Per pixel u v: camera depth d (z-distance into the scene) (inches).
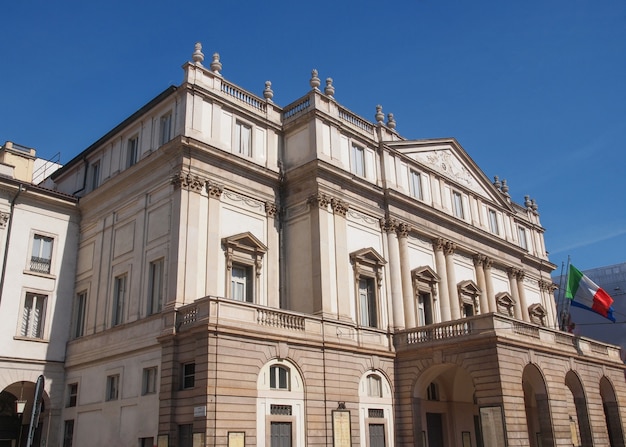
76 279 1325.0
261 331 986.7
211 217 1111.6
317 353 1082.1
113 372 1114.7
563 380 1229.1
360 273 1254.9
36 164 1704.0
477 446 1374.3
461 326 1143.6
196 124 1149.7
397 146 1471.5
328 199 1231.5
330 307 1155.9
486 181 1790.1
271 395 979.9
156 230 1129.4
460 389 1360.7
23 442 1235.2
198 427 889.5
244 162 1192.8
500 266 1738.4
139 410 1022.4
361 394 1143.6
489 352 1080.2
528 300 1846.7
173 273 1040.2
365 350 1172.5
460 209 1644.9
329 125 1306.6
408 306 1327.5
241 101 1269.7
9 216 1259.2
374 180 1381.6
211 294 1066.1
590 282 1680.6
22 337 1211.2
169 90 1186.6
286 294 1212.5
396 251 1353.3
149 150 1222.3
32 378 1202.6
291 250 1233.4
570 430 1202.6
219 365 918.4
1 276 1212.5
